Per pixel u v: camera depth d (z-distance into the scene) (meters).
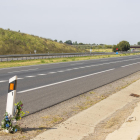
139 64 27.41
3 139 4.82
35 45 70.31
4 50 56.78
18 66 24.31
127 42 105.75
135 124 5.42
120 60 35.53
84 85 12.17
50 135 5.16
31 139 4.88
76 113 7.17
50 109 7.56
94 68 21.97
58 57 45.81
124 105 8.16
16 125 5.41
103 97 9.52
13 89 5.39
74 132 5.40
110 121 6.16
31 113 7.02
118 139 4.52
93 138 4.92
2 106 7.63
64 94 9.82
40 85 11.95
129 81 13.94
